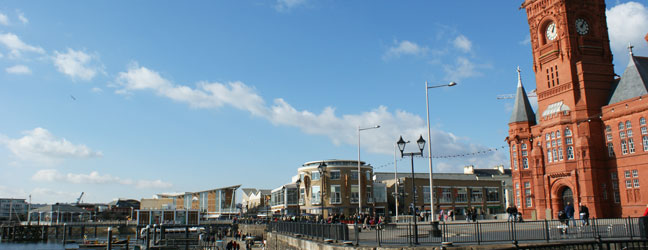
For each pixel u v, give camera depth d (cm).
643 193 4784
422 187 11025
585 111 5428
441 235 2680
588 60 5606
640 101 4900
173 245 8431
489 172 13862
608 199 5181
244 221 11050
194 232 12250
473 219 5541
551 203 5734
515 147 6512
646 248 2591
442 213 6166
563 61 5703
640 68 5288
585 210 4097
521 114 6531
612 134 5219
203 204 16550
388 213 10600
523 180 6347
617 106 5166
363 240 2933
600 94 5528
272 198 12331
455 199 11288
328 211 9700
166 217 12594
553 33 5938
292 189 10706
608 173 5234
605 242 2539
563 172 5503
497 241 2503
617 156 5131
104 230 15838
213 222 12094
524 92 6731
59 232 14538
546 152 5844
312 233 3431
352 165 10069
